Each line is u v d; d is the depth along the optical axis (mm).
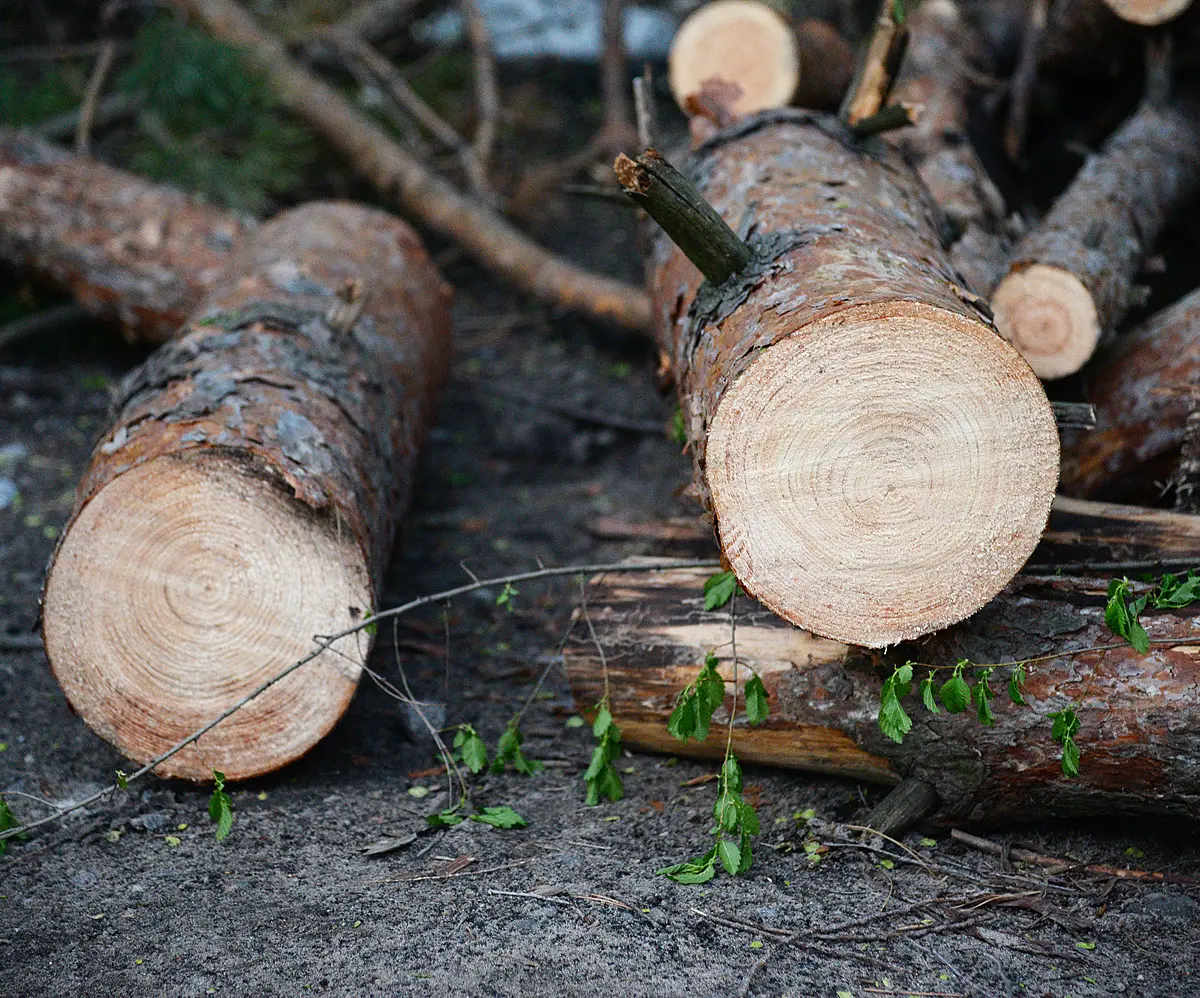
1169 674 3098
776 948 2914
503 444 6660
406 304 5562
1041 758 3205
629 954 2871
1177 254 6484
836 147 4395
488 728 4258
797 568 2938
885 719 3043
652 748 3934
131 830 3566
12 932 3012
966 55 6691
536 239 8641
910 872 3258
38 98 7879
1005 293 4668
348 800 3764
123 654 3641
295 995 2732
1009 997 2754
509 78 10398
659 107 9922
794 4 8195
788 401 2848
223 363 4031
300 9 8938
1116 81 6594
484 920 3018
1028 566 3504
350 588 3654
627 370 7438
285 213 6305
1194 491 4277
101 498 3547
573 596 5281
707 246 3395
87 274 6422
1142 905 3094
